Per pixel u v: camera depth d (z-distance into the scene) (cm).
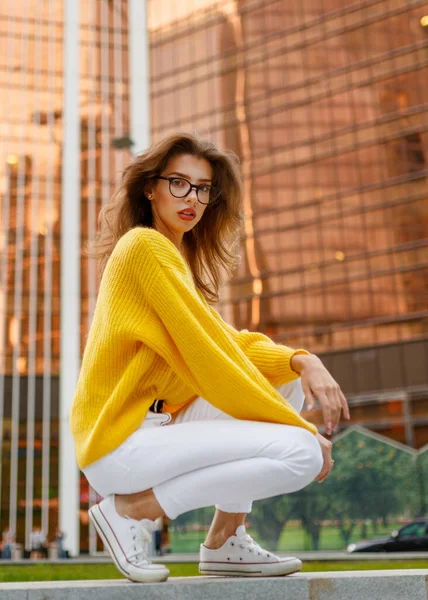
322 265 3262
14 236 3744
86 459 209
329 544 1798
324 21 3553
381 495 1866
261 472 197
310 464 201
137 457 204
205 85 3838
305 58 3559
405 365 2981
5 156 3869
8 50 4047
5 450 3428
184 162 242
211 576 230
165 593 183
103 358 215
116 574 724
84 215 3856
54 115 3991
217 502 206
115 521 207
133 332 211
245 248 3428
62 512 3384
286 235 3372
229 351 210
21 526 3338
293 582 186
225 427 204
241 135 3628
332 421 210
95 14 4153
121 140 1953
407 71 3297
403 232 3139
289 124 3516
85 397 217
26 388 3534
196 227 275
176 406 235
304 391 217
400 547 1662
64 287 3709
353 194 3284
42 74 4044
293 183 3425
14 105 3969
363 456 1914
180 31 3991
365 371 3056
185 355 207
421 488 1853
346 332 3141
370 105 3347
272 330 3275
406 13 3350
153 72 4028
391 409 2958
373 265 3166
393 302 3081
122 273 218
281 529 1814
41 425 3503
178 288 212
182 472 204
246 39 3756
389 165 3241
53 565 1077
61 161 3922
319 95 3481
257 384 209
